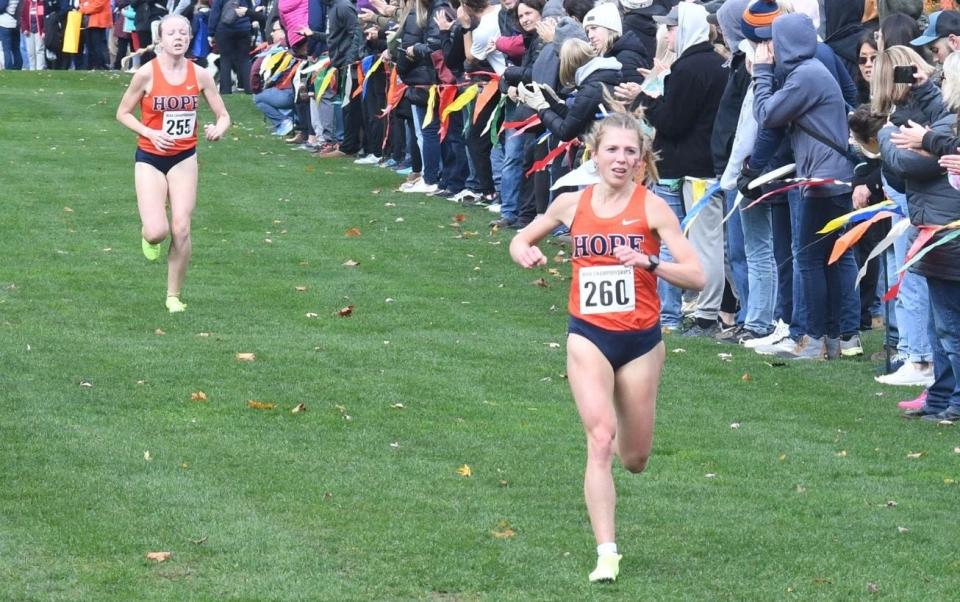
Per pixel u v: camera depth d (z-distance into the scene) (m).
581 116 24.95
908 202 18.34
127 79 59.03
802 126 21.33
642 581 13.20
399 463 16.75
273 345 22.19
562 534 14.44
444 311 25.05
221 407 18.84
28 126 46.72
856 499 15.61
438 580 13.17
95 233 31.06
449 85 35.09
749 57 21.97
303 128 45.56
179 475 16.06
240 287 26.50
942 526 14.74
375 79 41.03
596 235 13.34
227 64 56.66
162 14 59.88
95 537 14.09
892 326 22.58
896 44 20.62
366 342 22.66
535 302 26.00
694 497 15.70
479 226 32.81
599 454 13.16
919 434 18.12
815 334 22.09
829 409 19.30
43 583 12.94
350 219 33.50
